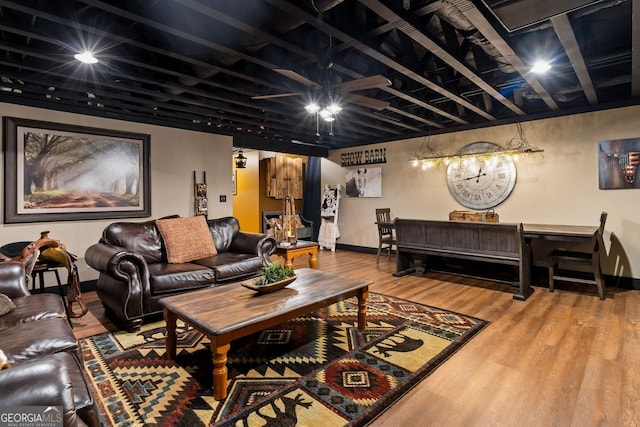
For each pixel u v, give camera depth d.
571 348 2.48
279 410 1.81
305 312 2.29
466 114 4.90
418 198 5.95
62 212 3.94
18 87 3.38
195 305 2.23
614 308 3.33
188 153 5.05
